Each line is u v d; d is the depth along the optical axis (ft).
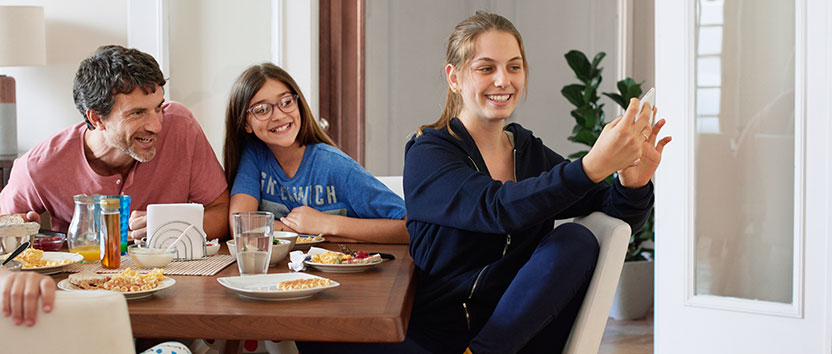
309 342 5.36
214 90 12.82
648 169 5.32
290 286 4.45
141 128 6.75
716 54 10.12
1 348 3.08
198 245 5.92
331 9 14.03
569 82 17.94
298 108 7.65
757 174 10.02
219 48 12.78
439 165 5.46
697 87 10.18
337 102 14.21
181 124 7.75
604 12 17.17
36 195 7.50
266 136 7.45
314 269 5.55
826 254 9.18
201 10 12.72
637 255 13.89
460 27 5.92
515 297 4.75
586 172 4.70
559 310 4.81
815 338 9.30
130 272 4.75
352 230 7.02
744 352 9.77
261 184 7.74
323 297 4.48
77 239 5.84
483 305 5.54
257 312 4.04
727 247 10.14
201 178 7.72
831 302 9.14
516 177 6.02
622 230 4.91
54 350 3.06
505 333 4.70
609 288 4.94
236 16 12.79
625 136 4.57
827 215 9.15
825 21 9.18
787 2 9.77
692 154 10.06
